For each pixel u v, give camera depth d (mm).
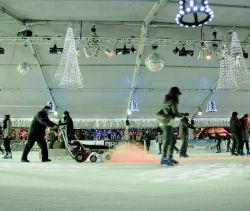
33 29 11383
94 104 16594
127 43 11859
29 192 2555
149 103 16422
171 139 5723
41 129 7738
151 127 18797
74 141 7711
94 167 5602
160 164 6137
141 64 13359
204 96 15938
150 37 11867
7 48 12422
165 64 13531
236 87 14906
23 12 10203
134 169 5027
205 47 11734
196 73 14180
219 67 13688
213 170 4648
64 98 15867
